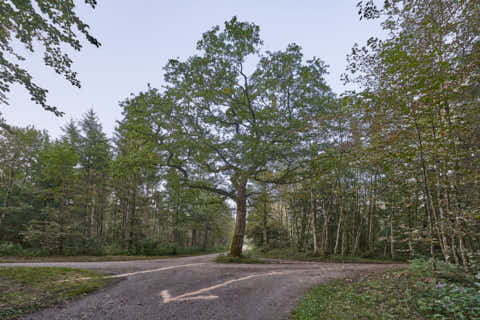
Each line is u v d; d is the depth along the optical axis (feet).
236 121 52.65
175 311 17.01
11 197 72.64
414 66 19.89
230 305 18.45
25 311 15.65
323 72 48.14
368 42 23.18
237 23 44.21
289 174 52.26
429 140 23.03
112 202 91.91
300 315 15.75
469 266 21.66
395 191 57.47
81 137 86.69
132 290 22.16
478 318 12.83
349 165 46.50
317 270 36.22
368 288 21.90
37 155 77.61
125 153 78.23
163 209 99.91
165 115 46.88
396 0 22.85
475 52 20.68
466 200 23.35
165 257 63.00
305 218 87.66
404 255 62.18
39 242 59.21
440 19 21.94
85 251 59.62
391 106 22.52
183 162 51.70
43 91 24.81
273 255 73.77
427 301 16.60
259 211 90.33
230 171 50.98
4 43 23.95
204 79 48.34
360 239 81.51
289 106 50.67
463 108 21.95
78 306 17.53
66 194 63.00
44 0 20.26
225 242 233.35
